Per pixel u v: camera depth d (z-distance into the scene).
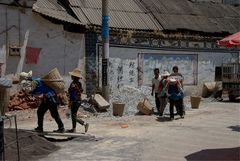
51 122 13.29
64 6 18.80
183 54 21.67
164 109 15.82
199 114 15.79
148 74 20.36
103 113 15.23
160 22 21.08
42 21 16.19
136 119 14.28
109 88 17.88
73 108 11.17
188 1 25.09
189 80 22.06
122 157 8.78
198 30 22.02
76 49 17.59
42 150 9.24
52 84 10.76
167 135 11.31
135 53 19.86
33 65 15.92
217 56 23.05
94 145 10.00
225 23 23.97
